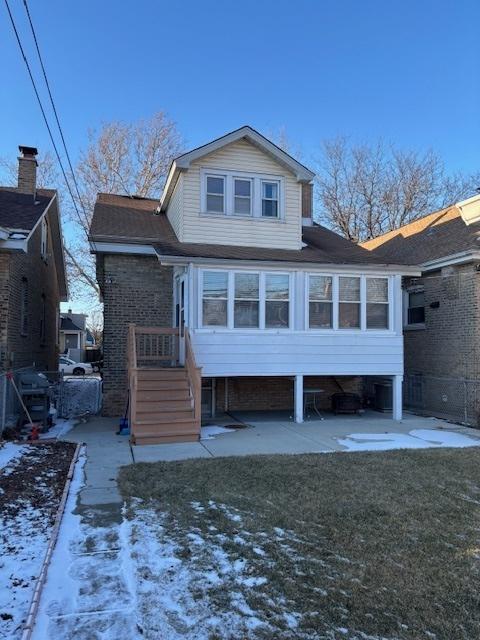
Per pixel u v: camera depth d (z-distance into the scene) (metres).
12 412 9.78
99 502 5.26
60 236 18.25
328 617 3.09
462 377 11.76
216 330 10.32
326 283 11.16
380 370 11.27
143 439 8.48
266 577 3.60
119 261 12.12
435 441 8.95
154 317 12.19
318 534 4.41
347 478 6.24
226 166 12.10
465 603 3.26
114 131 29.98
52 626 2.96
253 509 5.04
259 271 10.70
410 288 13.95
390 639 2.86
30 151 13.86
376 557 3.95
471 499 5.45
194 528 4.53
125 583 3.50
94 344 48.38
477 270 11.44
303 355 10.81
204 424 10.69
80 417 11.84
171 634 2.90
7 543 4.18
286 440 8.91
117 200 15.96
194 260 10.20
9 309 10.03
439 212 16.22
